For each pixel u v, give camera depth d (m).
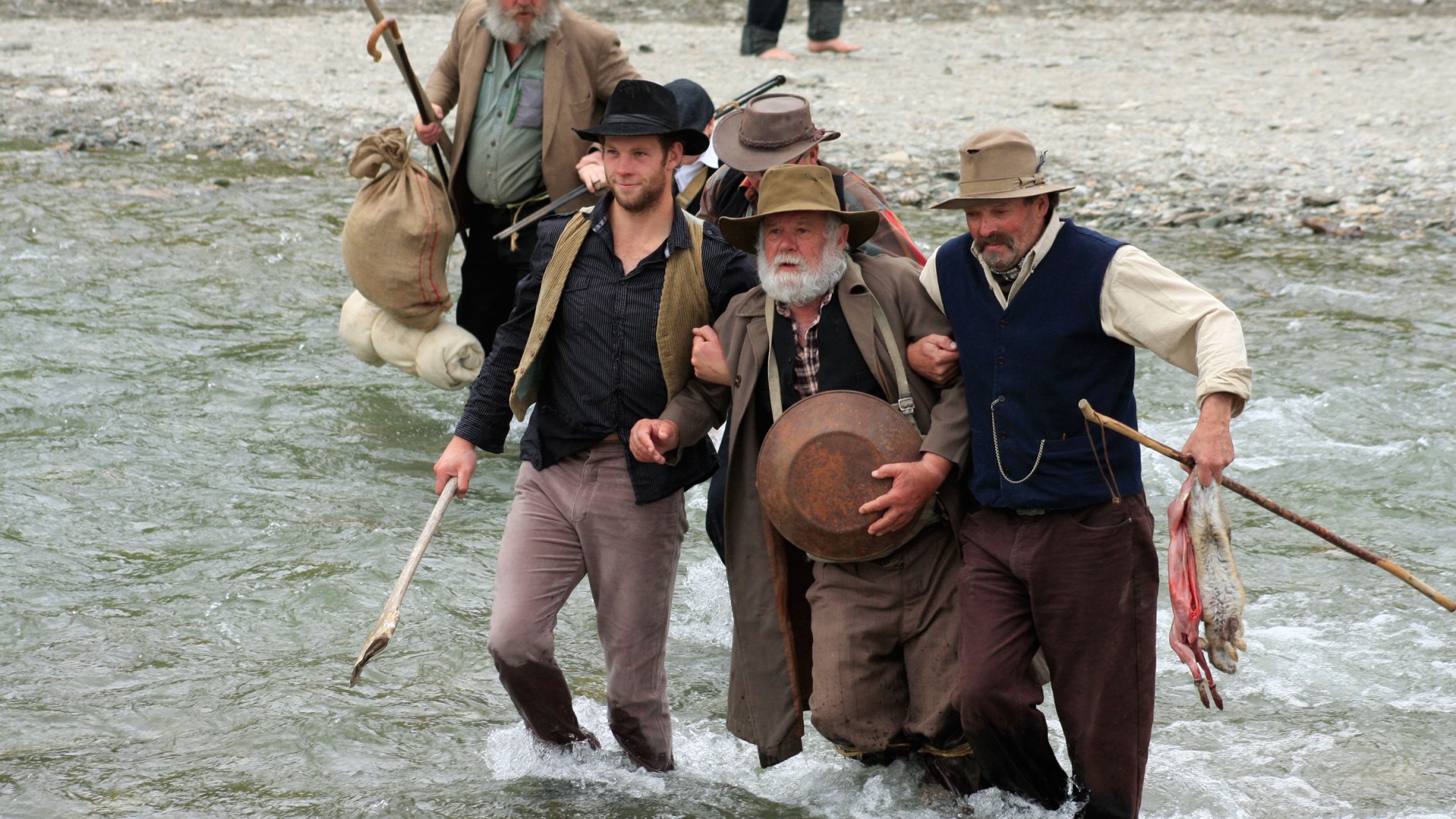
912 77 65.38
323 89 65.69
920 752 16.73
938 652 15.73
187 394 31.23
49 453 27.80
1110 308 14.27
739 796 17.00
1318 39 75.12
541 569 16.33
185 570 23.03
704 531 25.30
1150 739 16.59
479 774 17.42
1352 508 25.44
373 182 25.53
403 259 25.34
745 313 15.81
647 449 15.59
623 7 85.56
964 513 15.59
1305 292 37.44
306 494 26.33
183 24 83.06
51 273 39.59
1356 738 18.19
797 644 16.77
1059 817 15.68
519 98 26.50
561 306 16.27
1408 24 79.19
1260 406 30.27
